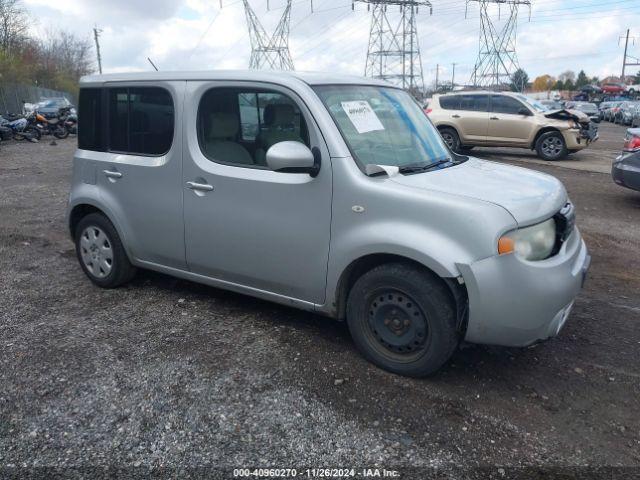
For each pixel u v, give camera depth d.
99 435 2.95
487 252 3.09
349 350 3.83
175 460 2.76
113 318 4.35
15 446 2.86
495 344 3.28
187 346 3.88
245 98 3.88
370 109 3.95
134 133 4.52
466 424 3.05
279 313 4.43
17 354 3.77
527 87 95.38
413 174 3.61
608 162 14.03
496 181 3.65
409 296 3.35
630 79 99.62
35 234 6.91
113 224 4.71
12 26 43.50
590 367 3.68
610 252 6.38
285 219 3.72
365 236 3.39
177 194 4.23
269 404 3.21
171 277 5.24
